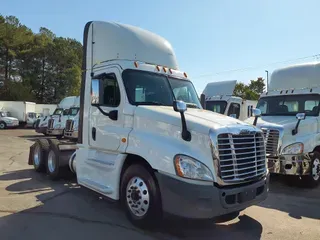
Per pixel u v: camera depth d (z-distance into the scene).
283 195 6.60
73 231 4.23
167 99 5.18
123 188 4.64
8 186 6.79
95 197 5.95
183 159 3.85
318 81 8.26
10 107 32.53
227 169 3.90
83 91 5.79
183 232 4.33
